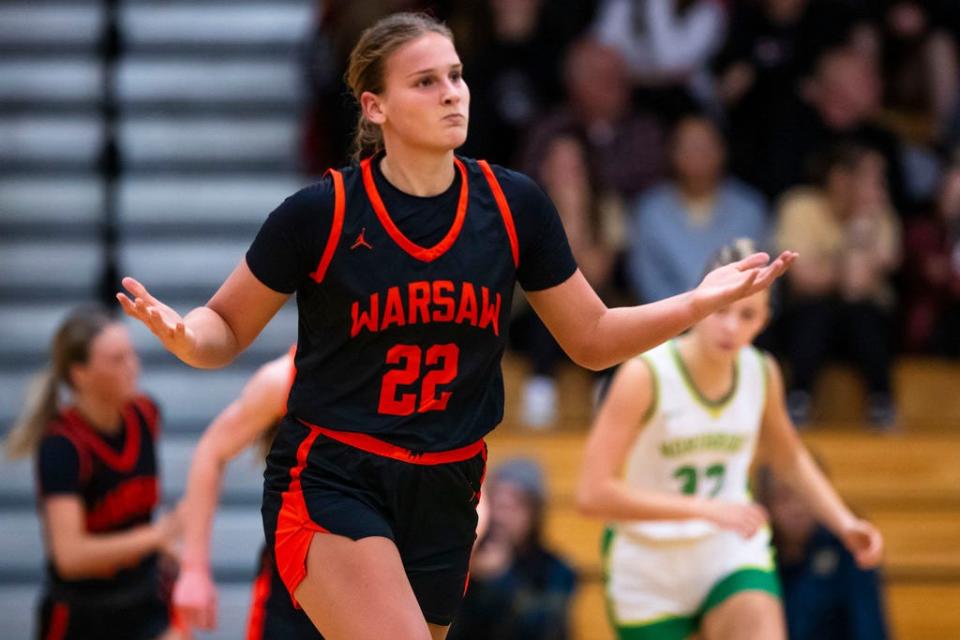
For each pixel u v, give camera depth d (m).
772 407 9.00
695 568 8.84
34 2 18.06
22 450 10.09
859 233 14.38
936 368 14.86
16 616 13.67
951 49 16.44
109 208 16.77
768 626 8.59
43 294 16.27
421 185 5.73
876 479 13.85
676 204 14.58
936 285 14.80
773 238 14.66
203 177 17.17
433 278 5.65
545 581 11.55
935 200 15.20
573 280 5.96
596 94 15.11
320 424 5.78
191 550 8.52
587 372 14.62
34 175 17.14
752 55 15.91
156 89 17.66
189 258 16.39
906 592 13.49
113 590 10.05
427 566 5.90
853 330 14.28
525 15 15.91
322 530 5.66
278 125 17.56
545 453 13.66
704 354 8.60
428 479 5.77
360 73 5.77
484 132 15.62
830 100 15.56
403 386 5.71
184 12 18.16
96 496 10.02
